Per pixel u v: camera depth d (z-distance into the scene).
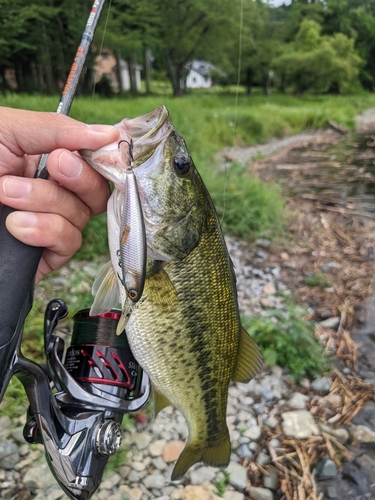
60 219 0.31
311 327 0.89
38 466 0.54
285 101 6.56
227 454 0.42
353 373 0.78
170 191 0.34
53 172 0.30
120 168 0.31
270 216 1.42
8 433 0.58
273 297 1.00
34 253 0.30
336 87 9.04
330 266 1.18
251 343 0.41
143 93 6.66
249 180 1.57
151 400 0.65
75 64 0.36
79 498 0.31
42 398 0.30
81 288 0.87
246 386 0.72
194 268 0.36
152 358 0.35
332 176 2.21
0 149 0.30
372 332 0.90
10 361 0.28
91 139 0.30
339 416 0.69
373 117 5.40
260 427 0.65
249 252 1.23
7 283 0.28
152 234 0.34
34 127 0.30
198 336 0.37
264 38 7.76
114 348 0.35
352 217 1.57
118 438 0.33
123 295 0.31
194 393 0.38
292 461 0.61
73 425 0.31
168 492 0.54
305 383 0.75
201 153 2.17
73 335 0.36
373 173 2.28
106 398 0.33
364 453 0.62
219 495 0.54
